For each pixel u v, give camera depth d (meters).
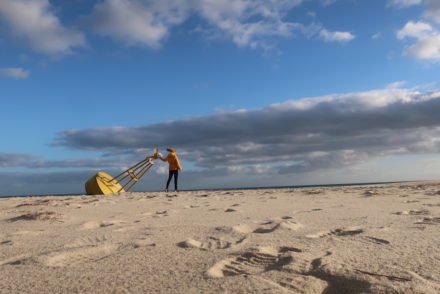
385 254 2.20
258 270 2.01
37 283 1.86
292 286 1.72
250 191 11.16
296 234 3.03
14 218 4.56
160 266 2.08
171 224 3.83
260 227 3.49
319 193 9.09
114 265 2.12
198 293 1.64
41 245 2.82
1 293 1.74
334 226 3.44
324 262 2.01
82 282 1.85
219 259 2.18
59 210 5.67
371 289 1.66
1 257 2.50
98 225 3.98
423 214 4.21
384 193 8.33
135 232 3.29
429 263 2.00
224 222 3.92
